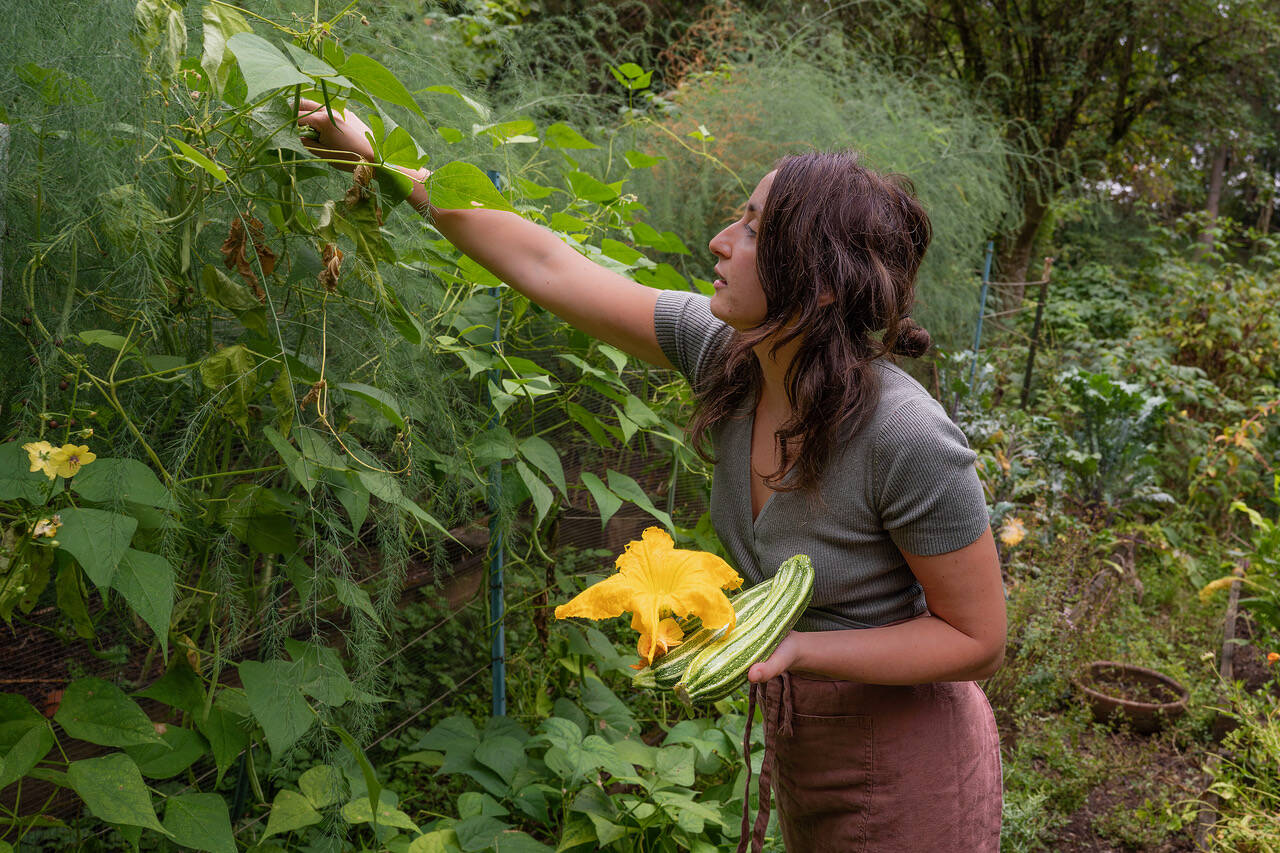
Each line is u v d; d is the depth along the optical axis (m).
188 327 1.52
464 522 2.16
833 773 1.48
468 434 2.07
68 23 1.35
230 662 1.50
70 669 1.71
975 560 1.31
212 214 1.51
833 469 1.32
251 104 1.33
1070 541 4.26
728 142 4.02
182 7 1.28
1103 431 5.49
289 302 1.60
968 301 5.59
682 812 2.00
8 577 1.21
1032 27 8.77
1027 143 8.75
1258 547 4.11
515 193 2.15
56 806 1.65
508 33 3.38
